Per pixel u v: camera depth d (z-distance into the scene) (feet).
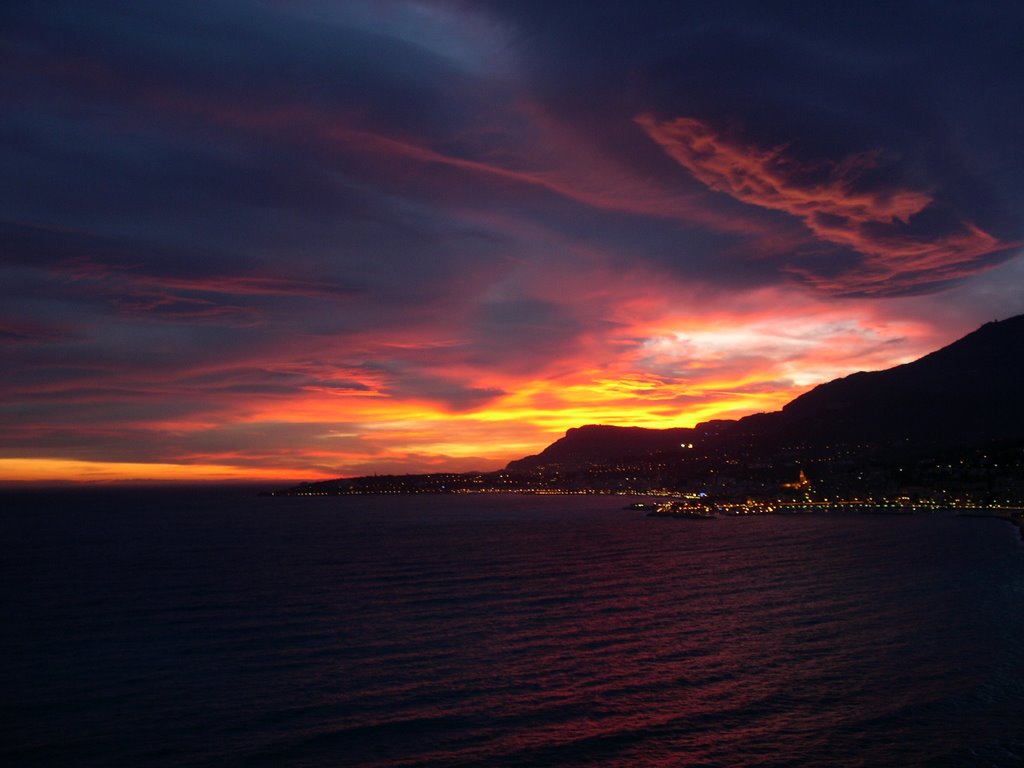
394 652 171.94
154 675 154.10
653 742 119.14
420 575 304.30
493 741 120.06
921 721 123.65
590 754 115.03
